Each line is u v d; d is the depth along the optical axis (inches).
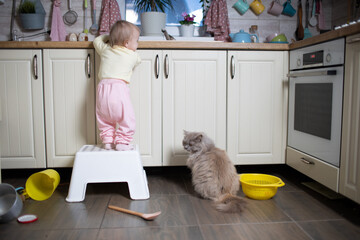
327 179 69.9
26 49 84.7
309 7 111.8
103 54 79.5
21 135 86.9
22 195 73.0
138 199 74.7
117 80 78.2
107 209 68.7
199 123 89.8
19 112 86.2
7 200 66.7
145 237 55.6
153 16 99.4
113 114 78.0
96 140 88.0
